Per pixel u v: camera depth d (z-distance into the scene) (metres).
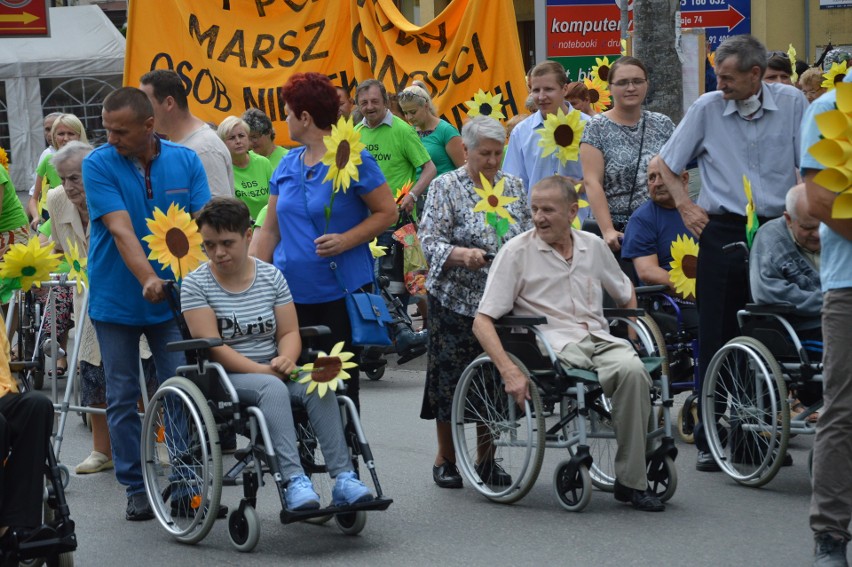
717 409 7.54
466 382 7.20
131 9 13.31
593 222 9.29
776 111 7.55
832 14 22.16
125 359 6.86
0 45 23.72
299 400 6.37
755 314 7.18
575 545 6.12
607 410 7.20
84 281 8.20
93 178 6.74
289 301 6.62
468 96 13.05
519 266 7.01
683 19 16.12
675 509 6.74
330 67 13.51
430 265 7.30
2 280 6.85
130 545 6.39
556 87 9.38
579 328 6.98
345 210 6.85
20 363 6.05
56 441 8.08
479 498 7.13
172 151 6.97
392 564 5.91
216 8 13.40
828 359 5.32
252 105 13.40
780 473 7.52
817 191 5.15
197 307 6.43
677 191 7.73
